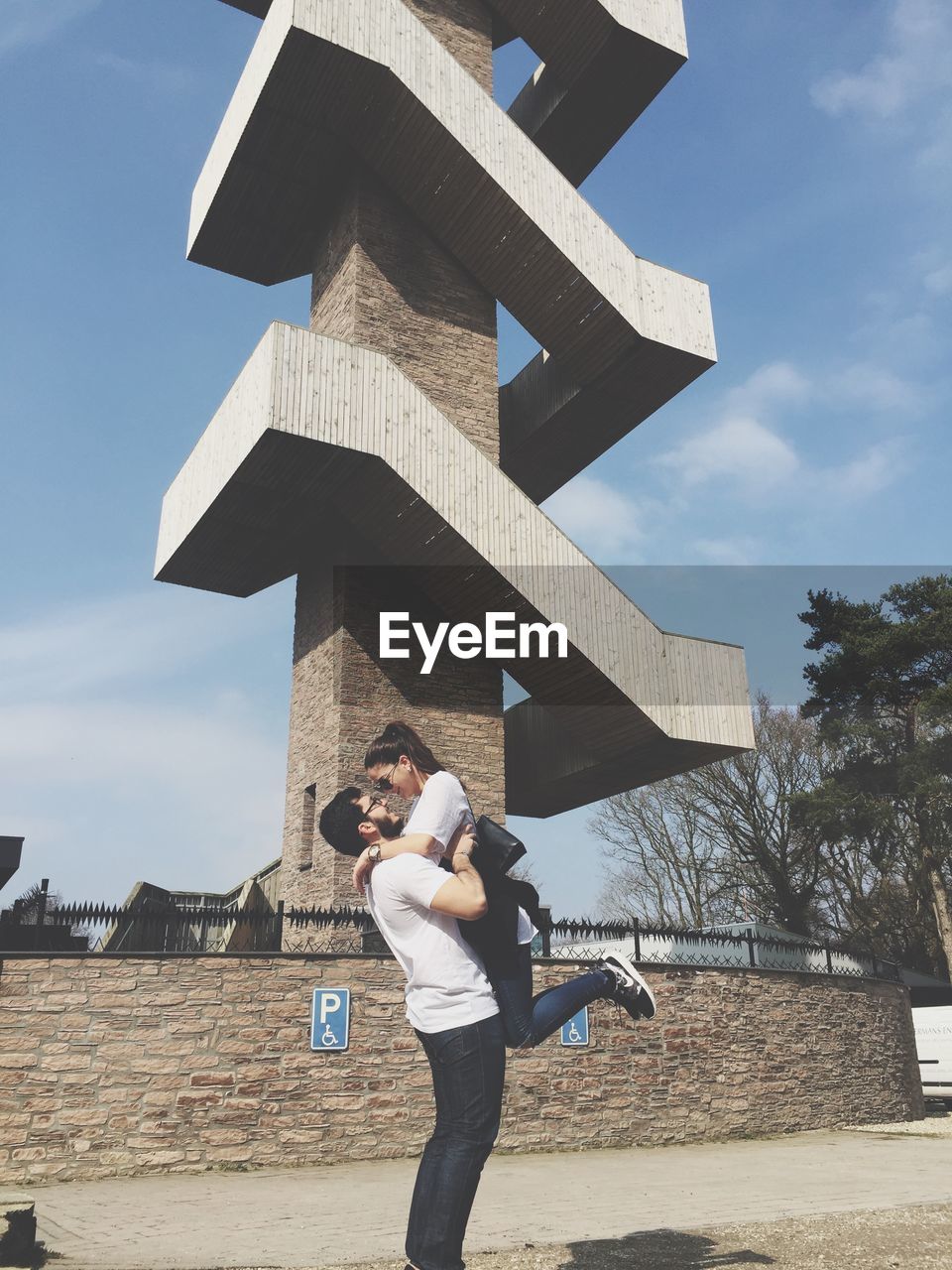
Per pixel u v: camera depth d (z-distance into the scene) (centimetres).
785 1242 468
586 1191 703
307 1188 749
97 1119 835
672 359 1631
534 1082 1013
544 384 1831
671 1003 1130
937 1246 456
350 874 1338
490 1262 424
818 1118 1229
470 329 1647
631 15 1706
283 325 1278
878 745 2402
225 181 1634
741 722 1535
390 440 1320
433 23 1772
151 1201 688
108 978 874
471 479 1384
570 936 1103
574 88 1809
